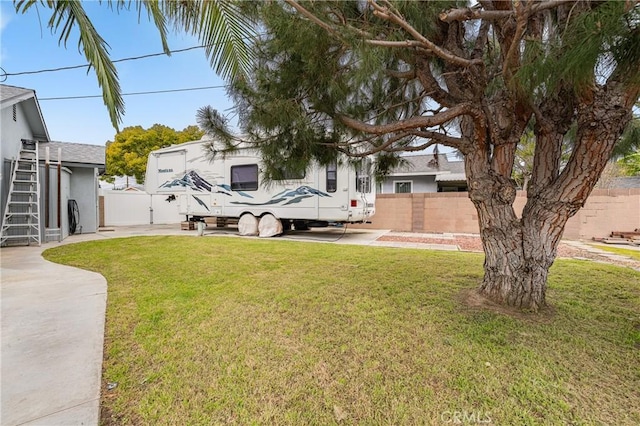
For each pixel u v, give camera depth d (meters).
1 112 6.87
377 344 2.28
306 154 3.11
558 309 2.89
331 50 2.35
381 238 8.74
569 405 1.61
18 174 7.54
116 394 1.76
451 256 5.65
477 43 2.87
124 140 20.11
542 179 2.82
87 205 10.15
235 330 2.55
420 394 1.72
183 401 1.69
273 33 2.34
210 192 9.76
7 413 1.58
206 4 1.93
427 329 2.50
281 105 2.61
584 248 7.02
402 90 3.33
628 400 1.64
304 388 1.79
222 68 2.35
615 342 2.27
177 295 3.44
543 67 1.71
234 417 1.57
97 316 2.87
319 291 3.54
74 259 5.45
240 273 4.40
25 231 7.50
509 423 1.50
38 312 2.97
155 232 10.52
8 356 2.16
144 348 2.27
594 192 8.48
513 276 2.92
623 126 2.25
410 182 14.55
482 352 2.13
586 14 1.58
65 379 1.89
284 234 9.60
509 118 2.70
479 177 2.96
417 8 2.05
